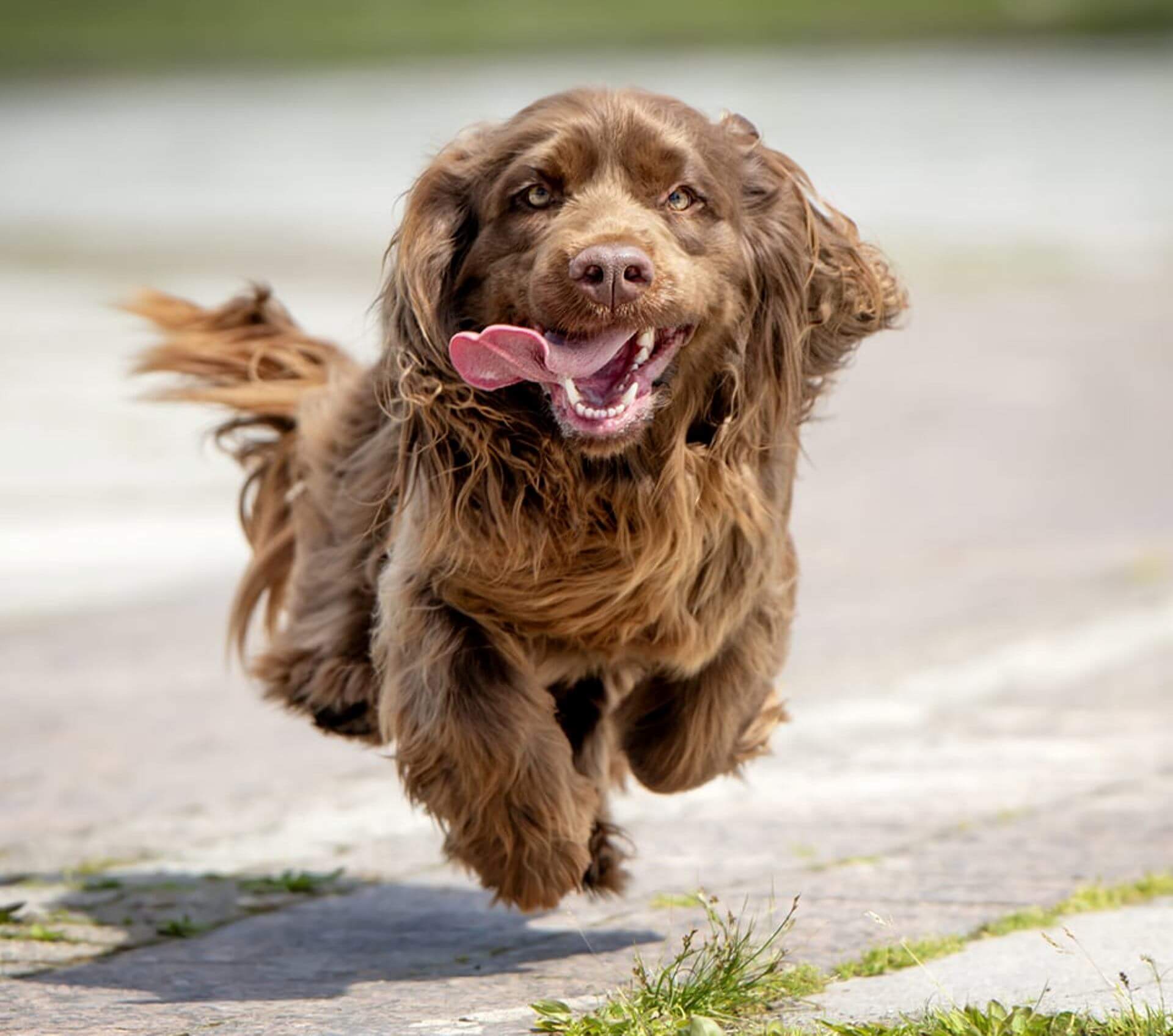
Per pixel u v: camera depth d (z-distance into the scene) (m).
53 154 80.50
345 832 10.73
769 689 8.83
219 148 80.25
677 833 10.48
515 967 7.91
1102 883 8.84
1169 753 12.12
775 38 115.44
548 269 7.49
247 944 8.38
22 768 12.41
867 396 33.34
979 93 87.81
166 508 22.00
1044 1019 6.27
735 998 6.81
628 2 131.00
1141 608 17.52
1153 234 54.31
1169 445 28.16
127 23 132.12
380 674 8.33
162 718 13.98
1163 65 97.38
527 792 7.75
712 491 8.09
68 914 8.89
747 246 8.18
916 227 55.53
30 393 28.72
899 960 7.47
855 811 10.80
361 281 46.28
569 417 7.46
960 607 17.89
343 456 9.43
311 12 132.38
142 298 11.05
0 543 20.12
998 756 12.21
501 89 96.19
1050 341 39.41
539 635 8.26
